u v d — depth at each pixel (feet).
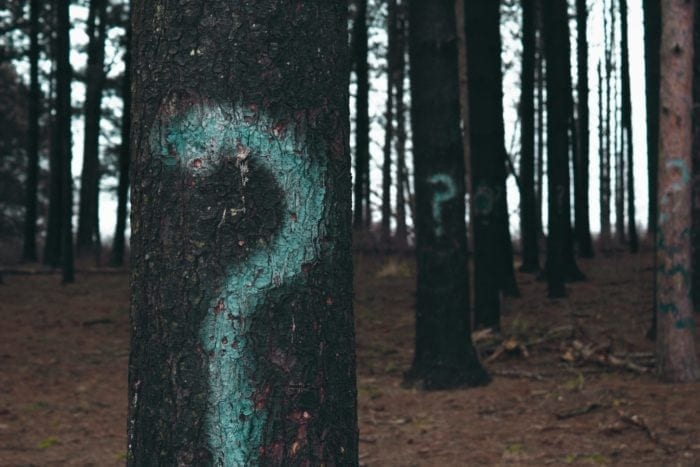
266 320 7.10
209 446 7.04
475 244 38.27
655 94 42.22
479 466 19.60
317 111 7.40
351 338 7.62
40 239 120.26
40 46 84.74
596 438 21.54
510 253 49.26
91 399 29.07
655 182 43.27
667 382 27.43
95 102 85.10
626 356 32.01
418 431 23.49
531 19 62.18
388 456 21.02
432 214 29.63
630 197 75.05
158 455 7.18
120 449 22.21
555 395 26.66
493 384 29.53
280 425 7.09
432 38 29.48
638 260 64.90
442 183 29.50
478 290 37.76
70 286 57.11
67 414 26.63
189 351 7.10
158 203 7.28
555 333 37.19
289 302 7.17
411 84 30.35
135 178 7.55
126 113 72.90
